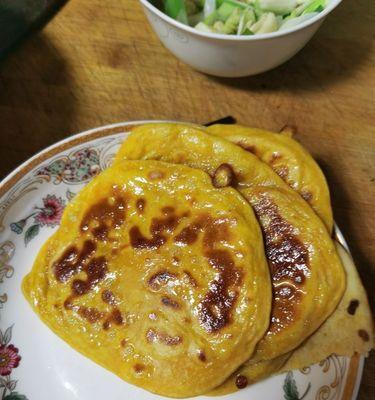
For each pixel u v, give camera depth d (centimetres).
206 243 19
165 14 23
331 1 24
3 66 27
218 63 24
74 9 28
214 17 25
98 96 26
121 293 20
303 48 28
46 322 20
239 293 19
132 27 28
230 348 18
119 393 20
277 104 27
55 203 23
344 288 20
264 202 20
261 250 19
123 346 19
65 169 24
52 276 20
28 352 21
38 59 27
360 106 27
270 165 22
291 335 19
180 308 19
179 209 20
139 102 26
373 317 22
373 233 24
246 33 24
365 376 22
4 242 22
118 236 20
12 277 22
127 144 22
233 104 27
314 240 20
